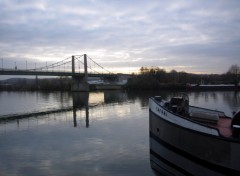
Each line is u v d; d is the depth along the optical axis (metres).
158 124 14.91
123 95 71.75
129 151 14.88
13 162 13.49
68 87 109.69
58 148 16.03
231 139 9.82
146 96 64.75
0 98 70.50
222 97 58.25
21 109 42.91
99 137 18.75
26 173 11.93
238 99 52.44
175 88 91.75
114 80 121.38
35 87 119.94
